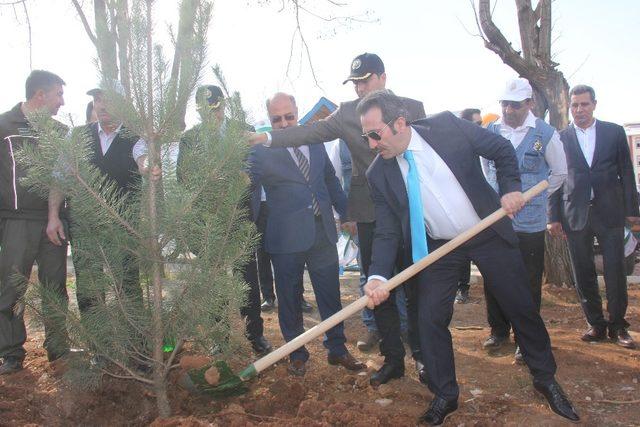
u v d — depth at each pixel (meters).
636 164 10.38
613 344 4.77
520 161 4.36
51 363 4.35
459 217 3.37
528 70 6.96
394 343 3.99
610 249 4.71
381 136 3.22
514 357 4.52
